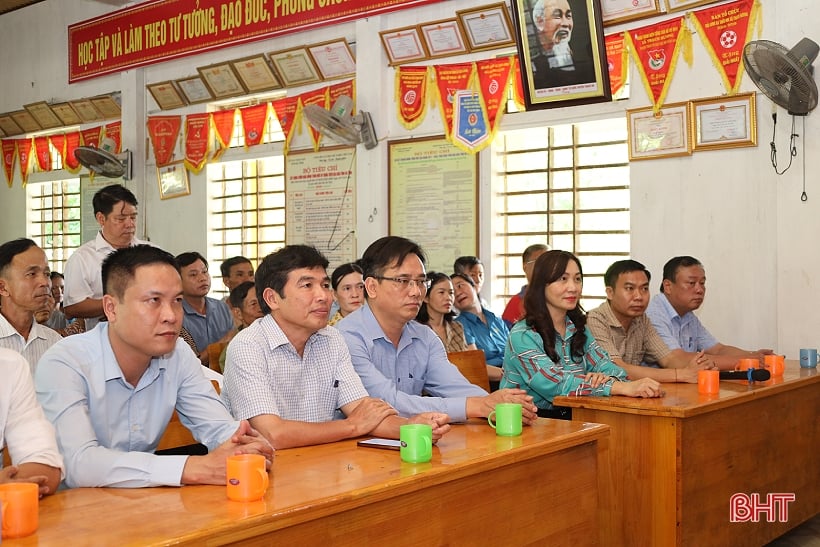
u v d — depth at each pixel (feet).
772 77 13.80
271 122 22.68
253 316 13.75
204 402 7.00
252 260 23.35
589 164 17.92
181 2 23.80
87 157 24.45
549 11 16.93
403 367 9.09
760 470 10.36
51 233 28.55
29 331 10.03
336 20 20.45
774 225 15.10
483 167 18.70
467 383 9.25
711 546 9.30
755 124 15.16
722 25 15.44
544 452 6.72
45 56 27.99
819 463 11.96
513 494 6.51
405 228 19.76
